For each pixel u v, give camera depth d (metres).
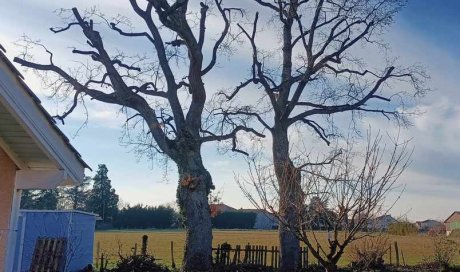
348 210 8.59
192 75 22.09
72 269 23.62
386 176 10.25
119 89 22.20
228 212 73.12
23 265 22.25
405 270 26.33
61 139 6.26
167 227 77.62
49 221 23.23
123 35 23.17
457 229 38.66
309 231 9.59
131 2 23.48
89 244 26.78
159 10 21.14
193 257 20.78
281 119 24.56
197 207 21.16
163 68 22.98
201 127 22.78
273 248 26.53
